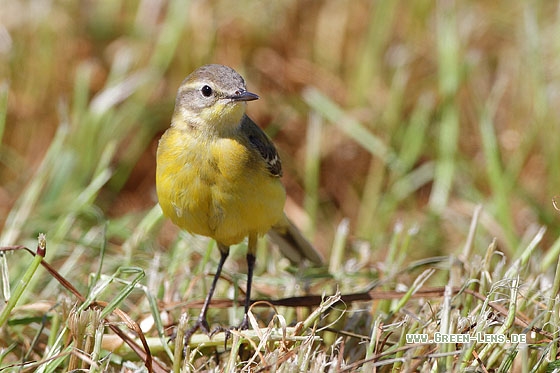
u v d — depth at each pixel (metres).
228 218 9.26
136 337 9.24
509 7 16.36
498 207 12.84
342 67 15.79
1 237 11.90
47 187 13.02
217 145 9.09
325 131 15.05
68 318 8.48
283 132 15.19
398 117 14.98
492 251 9.45
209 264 11.08
